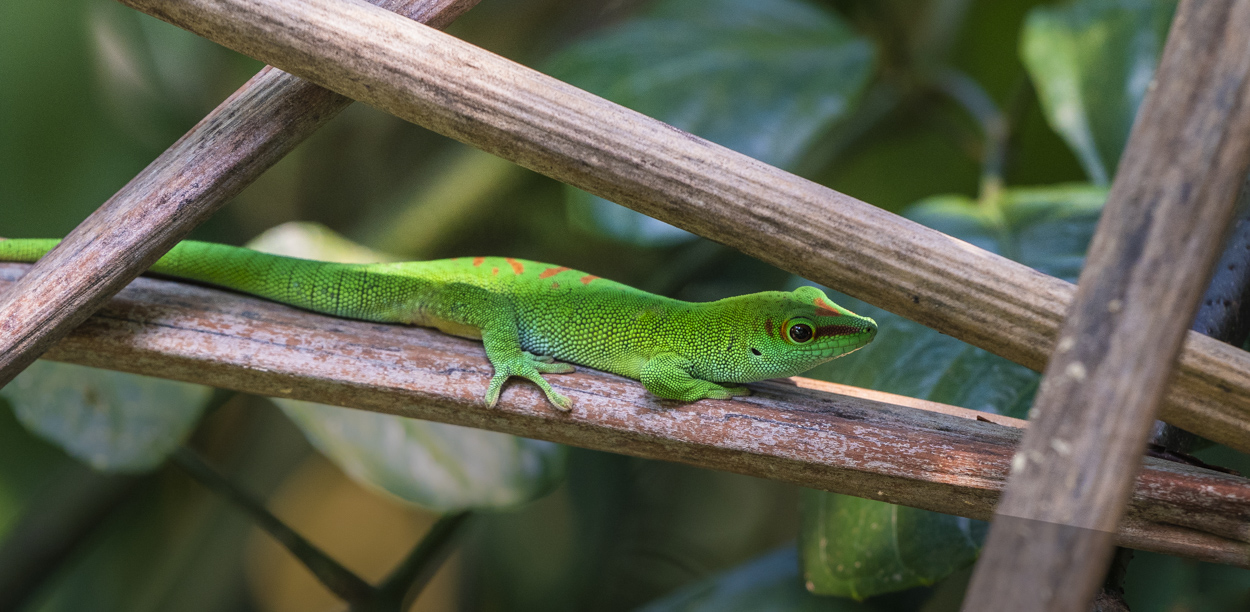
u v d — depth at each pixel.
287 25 0.73
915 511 0.81
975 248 0.73
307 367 0.77
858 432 0.76
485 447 0.85
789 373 0.79
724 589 0.87
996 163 0.90
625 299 0.80
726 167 0.73
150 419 0.85
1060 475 0.62
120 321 0.77
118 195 0.74
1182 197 0.64
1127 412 0.62
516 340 0.78
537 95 0.73
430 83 0.73
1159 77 0.67
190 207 0.74
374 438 0.85
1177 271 0.63
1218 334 0.78
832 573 0.81
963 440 0.76
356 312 0.80
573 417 0.77
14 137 0.94
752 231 0.73
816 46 0.92
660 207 0.74
